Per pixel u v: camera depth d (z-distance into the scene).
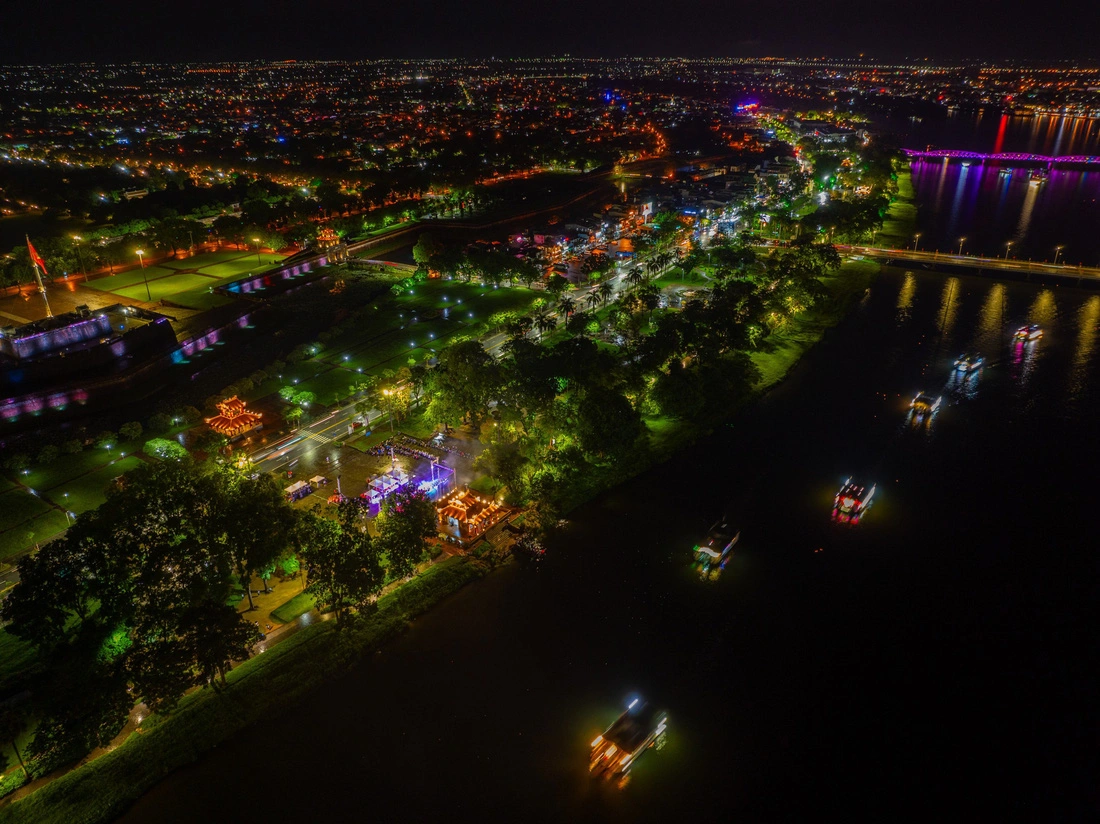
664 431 193.50
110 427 194.38
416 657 125.62
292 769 106.25
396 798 103.50
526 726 114.75
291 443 185.38
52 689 100.38
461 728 113.94
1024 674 125.06
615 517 161.88
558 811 102.75
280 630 126.62
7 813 95.44
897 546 154.88
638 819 101.94
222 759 106.81
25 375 197.25
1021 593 142.00
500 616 134.88
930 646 130.75
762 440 192.75
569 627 133.25
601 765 108.56
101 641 108.19
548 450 170.00
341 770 106.69
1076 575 146.00
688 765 109.88
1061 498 168.75
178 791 102.25
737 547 154.38
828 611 138.38
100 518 117.50
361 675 121.62
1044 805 104.06
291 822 99.56
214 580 119.69
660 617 136.38
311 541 125.06
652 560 150.00
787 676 125.12
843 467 181.62
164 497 121.44
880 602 140.38
